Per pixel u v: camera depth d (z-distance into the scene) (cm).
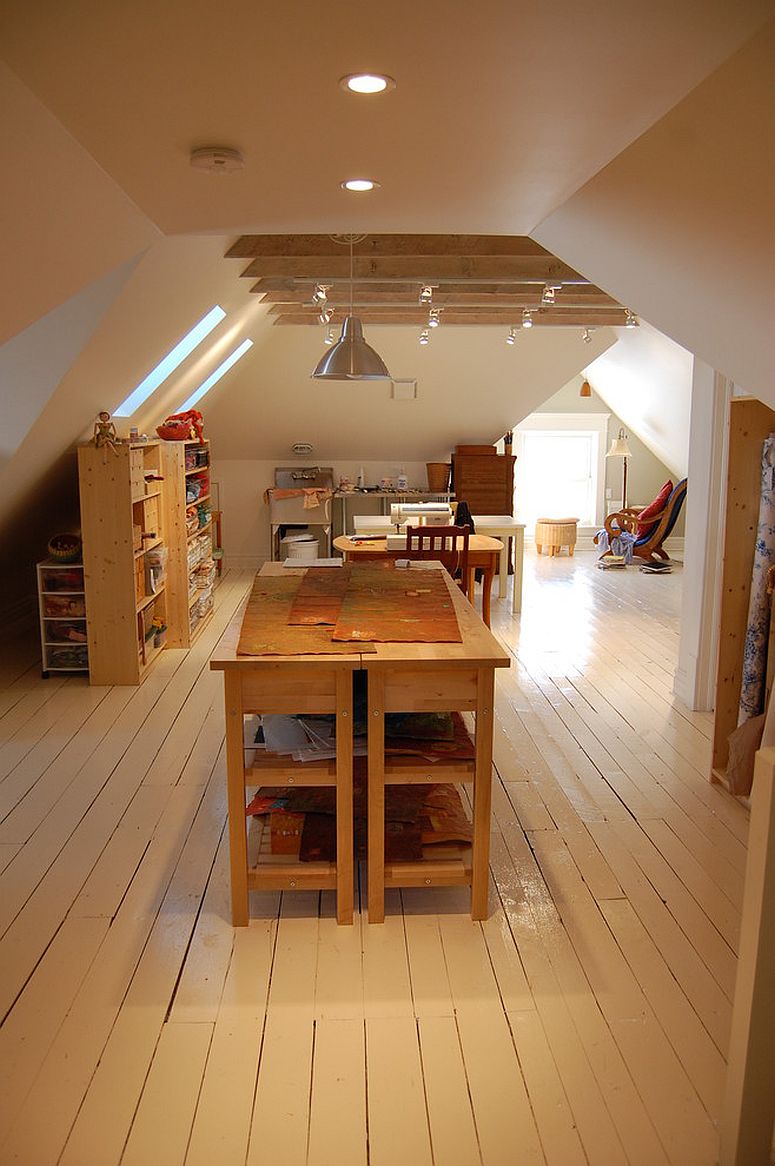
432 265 532
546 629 717
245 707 281
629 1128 208
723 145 197
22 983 260
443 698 282
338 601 349
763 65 167
